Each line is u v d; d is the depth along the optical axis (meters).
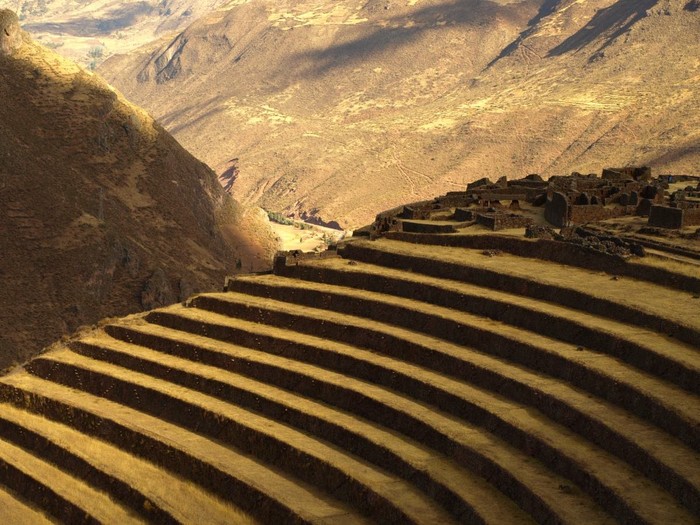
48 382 79.44
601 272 71.50
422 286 73.62
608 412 53.69
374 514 54.12
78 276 178.00
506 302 67.56
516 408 57.69
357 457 59.62
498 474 52.38
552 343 62.19
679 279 66.50
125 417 70.94
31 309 166.88
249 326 76.75
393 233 86.44
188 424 68.88
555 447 52.03
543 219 88.38
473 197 97.00
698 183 105.81
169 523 58.53
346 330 71.88
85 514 61.81
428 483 54.03
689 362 54.28
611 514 46.78
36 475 67.00
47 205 190.00
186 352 76.38
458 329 67.31
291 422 65.06
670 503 45.84
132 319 84.50
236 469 61.25
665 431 51.03
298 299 78.81
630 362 57.69
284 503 56.34
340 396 65.19
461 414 59.41
